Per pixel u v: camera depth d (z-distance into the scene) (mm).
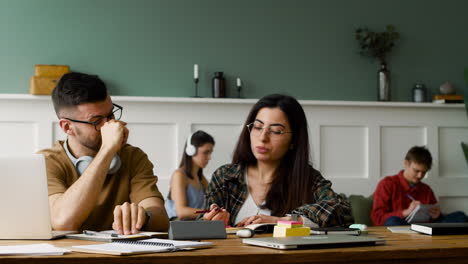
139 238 1480
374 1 4414
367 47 4363
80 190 1747
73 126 1924
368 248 1283
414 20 4477
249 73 4215
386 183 3924
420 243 1412
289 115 2070
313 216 1891
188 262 1141
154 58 4074
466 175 4465
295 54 4289
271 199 2070
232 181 2137
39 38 3904
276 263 1183
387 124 4336
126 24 4035
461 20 4504
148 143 3969
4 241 1460
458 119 4457
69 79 1920
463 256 1321
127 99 3896
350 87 4367
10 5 3867
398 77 4445
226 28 4184
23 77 3871
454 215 3859
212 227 1538
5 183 1489
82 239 1490
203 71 4145
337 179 4238
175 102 3996
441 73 4504
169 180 3977
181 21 4117
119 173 2043
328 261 1217
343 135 4273
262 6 4242
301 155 2090
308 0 4316
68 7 3953
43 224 1485
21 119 3768
